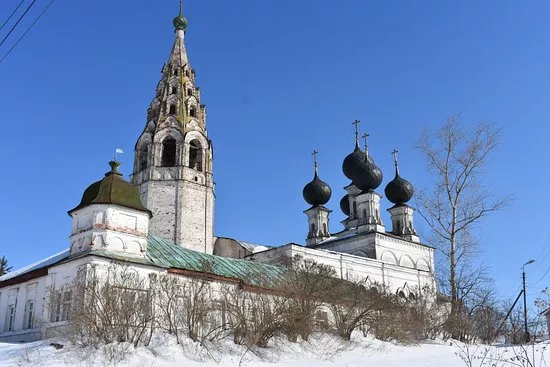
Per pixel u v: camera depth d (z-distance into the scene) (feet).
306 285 97.30
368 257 188.03
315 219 218.38
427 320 122.62
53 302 89.40
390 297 116.16
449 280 133.18
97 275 88.48
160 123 179.11
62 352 72.02
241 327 84.07
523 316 156.25
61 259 98.63
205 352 77.25
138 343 75.10
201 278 96.78
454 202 136.67
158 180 169.37
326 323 100.58
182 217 166.40
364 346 97.76
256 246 193.67
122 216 97.25
